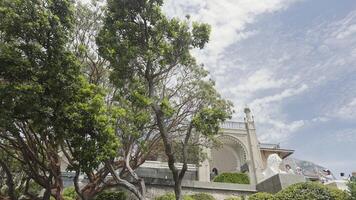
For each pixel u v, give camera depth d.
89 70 17.44
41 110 11.14
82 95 11.94
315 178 30.62
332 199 15.62
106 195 18.25
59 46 11.83
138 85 13.26
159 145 20.78
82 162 11.21
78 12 17.14
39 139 15.59
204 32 13.99
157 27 13.64
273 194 18.00
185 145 13.02
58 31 11.73
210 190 21.23
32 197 16.33
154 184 20.52
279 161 23.27
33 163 15.54
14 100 11.07
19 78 11.59
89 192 15.77
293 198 15.88
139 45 13.58
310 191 16.06
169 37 13.84
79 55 15.86
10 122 11.41
